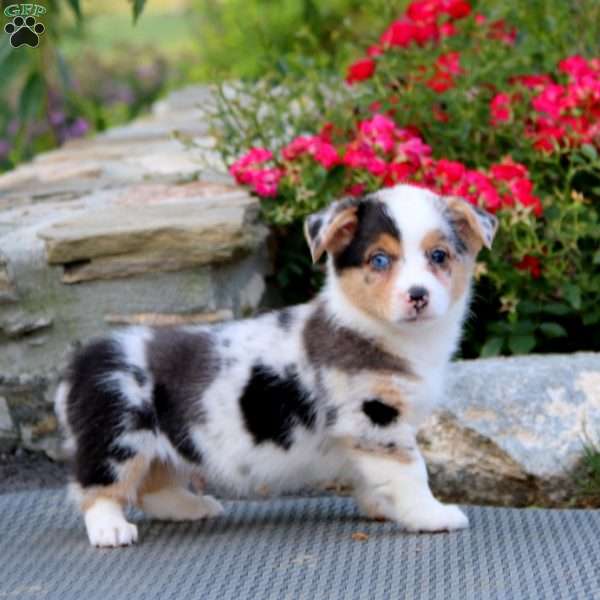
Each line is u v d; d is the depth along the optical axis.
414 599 5.13
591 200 8.92
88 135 15.55
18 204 9.21
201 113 14.49
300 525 6.36
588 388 7.12
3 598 5.40
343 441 6.08
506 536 5.95
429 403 6.13
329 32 15.90
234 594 5.29
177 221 7.87
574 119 8.52
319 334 6.13
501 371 7.27
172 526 6.47
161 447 6.28
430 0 9.70
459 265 6.14
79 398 6.23
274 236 9.07
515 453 6.82
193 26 21.75
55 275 7.90
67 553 6.01
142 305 7.91
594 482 6.69
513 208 7.99
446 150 9.29
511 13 10.08
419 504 6.07
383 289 5.89
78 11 11.02
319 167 8.78
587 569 5.41
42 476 7.77
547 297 8.49
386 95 9.38
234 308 8.20
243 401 6.14
